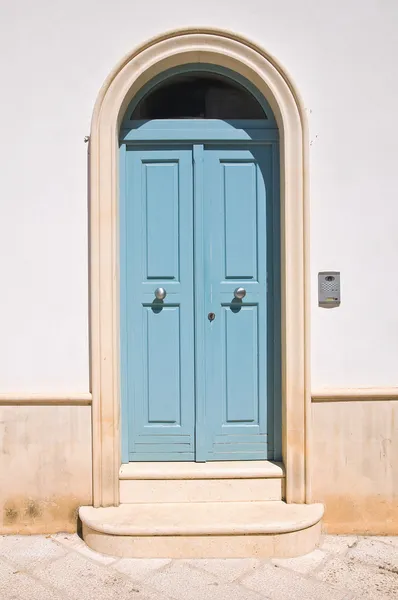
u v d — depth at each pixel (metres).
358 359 3.19
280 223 3.29
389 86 3.18
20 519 3.17
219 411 3.33
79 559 2.88
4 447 3.15
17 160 3.15
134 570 2.78
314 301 3.18
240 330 3.33
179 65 3.23
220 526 2.88
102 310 3.12
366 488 3.19
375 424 3.18
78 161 3.15
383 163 3.19
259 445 3.33
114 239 3.13
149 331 3.31
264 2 3.15
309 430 3.14
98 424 3.12
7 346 3.17
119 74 3.10
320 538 3.11
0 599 2.54
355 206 3.19
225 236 3.31
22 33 3.13
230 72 3.27
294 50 3.17
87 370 3.17
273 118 3.30
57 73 3.14
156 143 3.28
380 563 2.86
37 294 3.17
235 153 3.31
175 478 3.15
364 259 3.19
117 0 3.12
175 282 3.31
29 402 3.14
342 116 3.18
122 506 3.13
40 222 3.16
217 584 2.66
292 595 2.57
